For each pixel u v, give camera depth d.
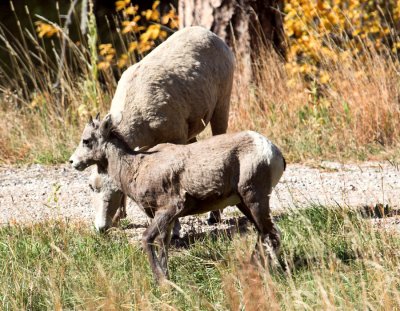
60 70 47.66
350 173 36.00
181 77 28.25
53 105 46.16
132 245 25.12
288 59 45.88
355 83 42.69
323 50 45.03
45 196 34.59
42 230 26.97
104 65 48.81
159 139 27.48
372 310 18.38
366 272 21.41
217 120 31.23
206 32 30.45
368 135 41.16
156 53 28.77
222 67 30.45
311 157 39.47
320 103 43.09
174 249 25.81
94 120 24.22
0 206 33.22
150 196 23.19
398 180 34.16
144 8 66.69
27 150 42.56
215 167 22.38
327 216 26.77
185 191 22.80
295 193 32.72
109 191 25.86
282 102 43.22
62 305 21.03
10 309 21.25
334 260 21.92
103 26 67.56
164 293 21.08
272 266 22.12
